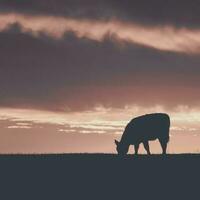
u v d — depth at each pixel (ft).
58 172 330.13
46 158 355.77
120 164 343.05
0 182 315.99
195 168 336.29
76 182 318.45
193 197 302.25
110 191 308.19
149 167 338.54
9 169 333.01
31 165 340.39
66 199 297.74
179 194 305.12
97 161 349.61
